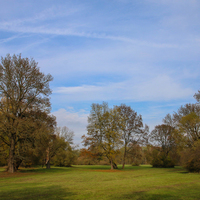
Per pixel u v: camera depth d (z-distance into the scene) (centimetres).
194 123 3684
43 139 3238
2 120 2808
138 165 6869
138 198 1126
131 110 4931
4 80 3039
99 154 4359
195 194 1236
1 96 3009
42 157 3916
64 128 5625
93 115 4412
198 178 2191
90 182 1909
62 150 4819
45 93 3331
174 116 5172
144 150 6256
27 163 3834
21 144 3131
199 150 3058
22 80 3222
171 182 1856
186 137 3725
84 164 8031
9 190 1408
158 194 1242
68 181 2002
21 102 3073
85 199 1100
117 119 4409
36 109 3247
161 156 5597
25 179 2194
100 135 4325
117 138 4200
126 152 4750
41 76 3309
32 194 1251
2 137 2981
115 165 4812
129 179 2209
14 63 3200
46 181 2000
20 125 2767
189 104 4912
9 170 2995
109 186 1606
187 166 3170
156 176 2567
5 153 3247
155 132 6162
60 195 1215
